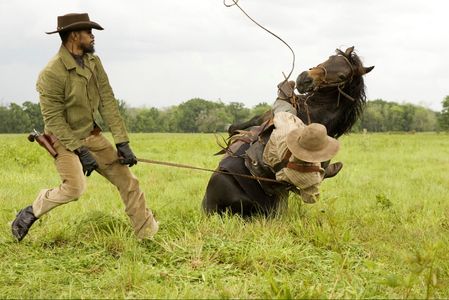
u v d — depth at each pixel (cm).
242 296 460
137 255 559
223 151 722
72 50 557
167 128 11056
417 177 1292
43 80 547
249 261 549
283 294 461
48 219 688
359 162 1719
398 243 653
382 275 518
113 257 573
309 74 668
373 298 462
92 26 554
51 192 579
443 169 1505
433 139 4412
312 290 456
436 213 826
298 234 651
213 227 655
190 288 473
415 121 9962
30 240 609
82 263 546
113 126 577
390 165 1628
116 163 592
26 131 9738
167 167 1438
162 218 720
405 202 912
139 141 3422
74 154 572
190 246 580
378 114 9438
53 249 593
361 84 703
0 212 747
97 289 482
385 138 4075
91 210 754
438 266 552
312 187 618
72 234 627
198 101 11162
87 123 570
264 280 491
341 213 775
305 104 694
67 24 548
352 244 620
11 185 1096
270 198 698
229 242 592
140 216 602
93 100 569
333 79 677
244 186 689
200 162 1675
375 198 929
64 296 458
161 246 586
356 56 695
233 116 9775
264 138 671
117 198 934
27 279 498
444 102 8969
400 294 475
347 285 486
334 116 701
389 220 783
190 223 665
